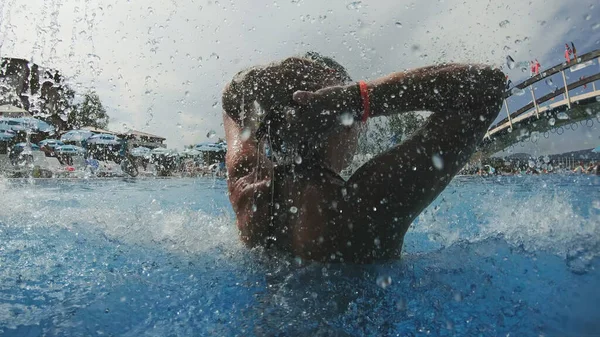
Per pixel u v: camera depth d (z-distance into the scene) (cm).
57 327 70
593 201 175
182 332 70
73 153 925
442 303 78
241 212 126
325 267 107
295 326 72
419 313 75
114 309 79
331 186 111
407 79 101
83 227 166
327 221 109
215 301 84
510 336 64
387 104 99
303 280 97
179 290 90
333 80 109
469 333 66
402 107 102
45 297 84
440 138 106
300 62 107
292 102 101
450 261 104
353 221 108
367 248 109
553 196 197
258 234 119
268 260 115
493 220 164
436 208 197
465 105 105
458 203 208
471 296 80
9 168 820
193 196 337
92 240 141
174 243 137
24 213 200
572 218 144
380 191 106
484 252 110
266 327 71
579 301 73
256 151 137
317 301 83
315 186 112
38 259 114
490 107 106
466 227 158
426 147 106
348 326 72
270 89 103
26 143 911
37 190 361
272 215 117
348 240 109
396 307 79
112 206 240
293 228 114
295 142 103
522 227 139
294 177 115
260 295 87
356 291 88
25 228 161
